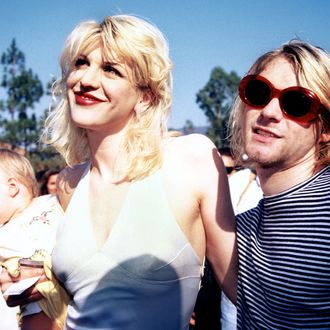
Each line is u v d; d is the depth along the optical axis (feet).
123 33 6.12
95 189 6.66
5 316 8.06
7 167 7.82
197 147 6.39
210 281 11.57
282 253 5.20
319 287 4.97
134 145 6.35
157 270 6.00
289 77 5.41
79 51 6.24
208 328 12.28
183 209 6.16
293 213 5.21
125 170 6.28
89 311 6.19
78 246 6.33
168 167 6.29
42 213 7.59
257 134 5.51
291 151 5.34
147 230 6.06
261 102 5.48
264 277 5.40
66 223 6.64
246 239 5.85
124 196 6.30
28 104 129.59
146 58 6.29
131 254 6.03
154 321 6.08
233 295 6.29
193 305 6.46
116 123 6.43
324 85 5.35
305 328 5.15
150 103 6.57
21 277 7.06
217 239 6.31
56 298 7.04
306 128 5.36
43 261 7.06
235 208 12.78
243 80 5.63
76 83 6.31
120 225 6.14
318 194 5.13
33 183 8.12
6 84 129.29
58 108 7.37
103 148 6.61
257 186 12.89
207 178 6.27
